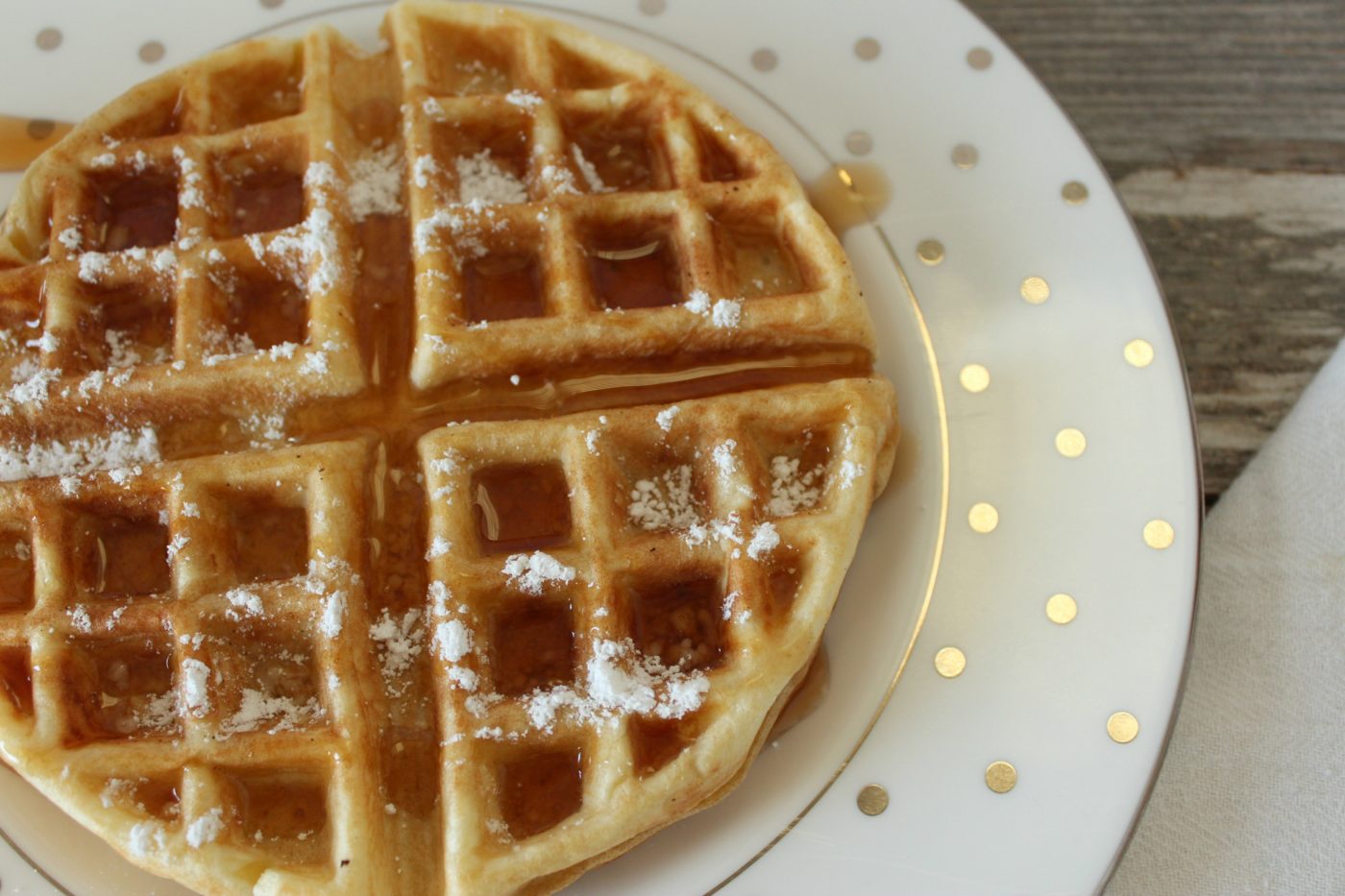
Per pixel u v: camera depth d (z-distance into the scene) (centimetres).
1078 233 34
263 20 36
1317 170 38
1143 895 33
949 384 34
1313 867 32
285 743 29
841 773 31
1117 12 40
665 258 34
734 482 31
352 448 31
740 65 36
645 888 31
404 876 29
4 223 33
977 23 36
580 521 30
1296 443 35
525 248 33
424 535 31
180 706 30
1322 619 34
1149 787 31
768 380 33
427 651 30
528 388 33
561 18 36
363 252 33
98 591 31
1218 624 34
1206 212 38
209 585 30
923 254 35
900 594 32
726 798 31
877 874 31
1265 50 39
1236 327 37
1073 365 34
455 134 34
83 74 36
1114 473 33
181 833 29
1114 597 32
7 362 32
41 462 32
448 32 35
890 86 36
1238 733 33
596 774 29
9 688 30
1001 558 33
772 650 30
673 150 33
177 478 31
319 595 30
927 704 32
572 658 31
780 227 33
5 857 31
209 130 34
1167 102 39
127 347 33
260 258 32
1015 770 31
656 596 31
